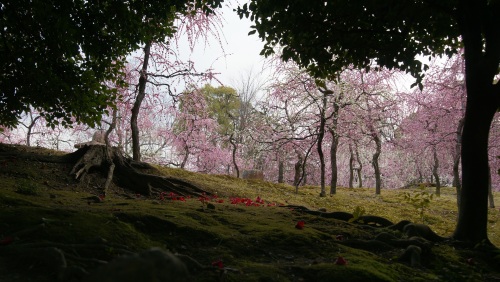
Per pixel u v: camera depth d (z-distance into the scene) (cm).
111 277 158
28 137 2112
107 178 1123
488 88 689
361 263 493
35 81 857
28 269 367
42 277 355
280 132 2383
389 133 2689
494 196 2759
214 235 535
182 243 504
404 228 732
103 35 838
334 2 759
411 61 834
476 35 700
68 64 859
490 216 1677
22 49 827
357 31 792
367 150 3133
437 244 675
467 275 544
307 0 739
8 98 923
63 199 751
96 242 426
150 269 163
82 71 876
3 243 403
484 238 695
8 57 833
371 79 2227
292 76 2114
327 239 614
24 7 778
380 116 2322
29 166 1084
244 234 588
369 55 870
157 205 736
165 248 475
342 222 770
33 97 907
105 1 805
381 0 713
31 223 452
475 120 698
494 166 2098
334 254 537
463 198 713
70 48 802
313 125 2259
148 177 1171
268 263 488
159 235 516
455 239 706
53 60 843
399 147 2622
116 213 545
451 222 1413
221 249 502
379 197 2025
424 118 2239
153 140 3045
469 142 702
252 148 2845
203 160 3016
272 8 774
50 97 890
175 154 3200
